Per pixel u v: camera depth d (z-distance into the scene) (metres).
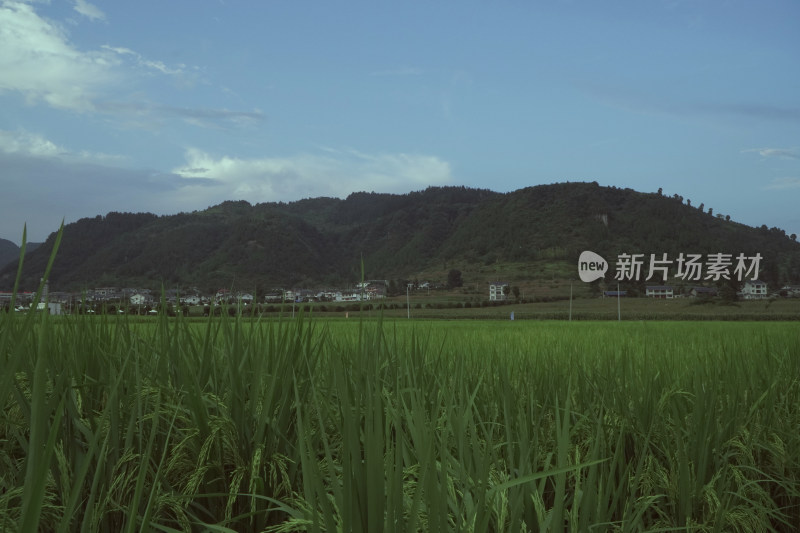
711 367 5.27
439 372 3.80
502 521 1.88
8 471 2.45
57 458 2.20
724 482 3.25
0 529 1.64
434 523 1.64
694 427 3.50
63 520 1.42
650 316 89.81
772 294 148.25
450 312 123.06
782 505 3.77
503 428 3.49
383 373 3.57
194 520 2.38
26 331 1.38
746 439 3.62
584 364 5.77
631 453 3.83
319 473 1.66
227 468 2.75
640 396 4.34
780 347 8.00
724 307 119.25
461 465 2.09
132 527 1.48
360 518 1.62
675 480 3.09
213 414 2.97
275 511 2.69
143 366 3.22
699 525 2.82
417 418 2.01
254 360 3.31
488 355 6.39
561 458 1.93
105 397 3.09
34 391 1.37
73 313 3.58
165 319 3.26
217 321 3.51
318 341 3.72
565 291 183.25
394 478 1.63
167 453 2.83
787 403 4.58
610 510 2.40
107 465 2.45
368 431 1.57
